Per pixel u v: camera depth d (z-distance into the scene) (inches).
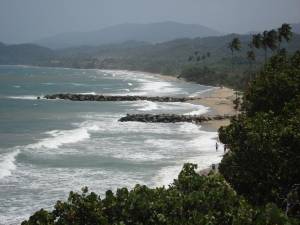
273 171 1075.3
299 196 1040.2
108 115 3262.8
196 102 4109.3
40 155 1961.1
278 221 734.5
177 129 2684.5
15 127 2684.5
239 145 1176.8
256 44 4131.4
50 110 3503.9
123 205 743.7
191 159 1916.8
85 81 7352.4
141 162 1873.8
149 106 3821.4
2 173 1662.2
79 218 727.1
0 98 4360.2
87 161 1881.2
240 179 1103.6
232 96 4522.6
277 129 1132.5
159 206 737.0
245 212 730.8
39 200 1424.7
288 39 3858.3
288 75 1717.5
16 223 1251.2
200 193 771.4
